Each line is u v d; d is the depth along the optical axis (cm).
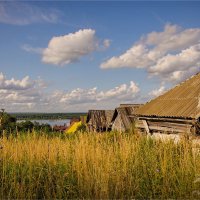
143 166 797
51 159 826
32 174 752
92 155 837
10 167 778
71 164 812
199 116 1434
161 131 1764
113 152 884
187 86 1794
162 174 766
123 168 779
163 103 1825
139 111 1992
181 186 724
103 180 716
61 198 702
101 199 691
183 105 1591
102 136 1084
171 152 909
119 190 716
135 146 967
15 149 881
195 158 848
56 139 1061
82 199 697
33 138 1007
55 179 765
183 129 1532
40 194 725
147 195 725
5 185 712
